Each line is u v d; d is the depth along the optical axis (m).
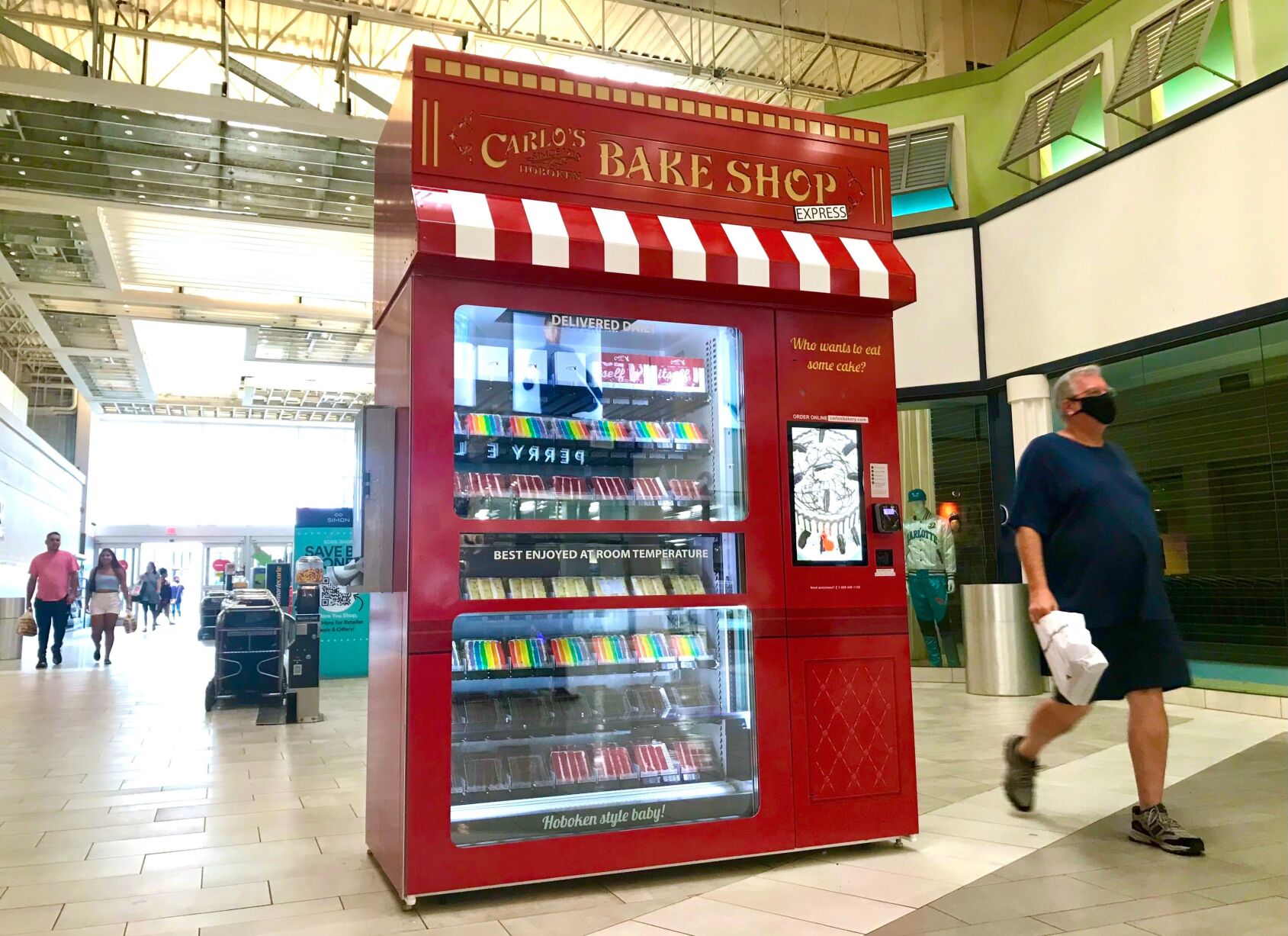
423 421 2.91
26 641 14.16
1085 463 3.51
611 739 3.27
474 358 3.17
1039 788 4.20
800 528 3.36
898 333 8.57
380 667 3.27
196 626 24.30
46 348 19.78
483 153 3.10
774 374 3.40
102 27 8.57
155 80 11.59
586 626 3.30
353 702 7.83
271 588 10.39
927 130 8.99
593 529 3.06
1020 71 8.58
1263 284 5.99
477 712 3.10
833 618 3.37
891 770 3.38
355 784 4.54
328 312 13.16
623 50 12.14
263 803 4.17
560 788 3.09
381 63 11.22
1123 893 2.77
